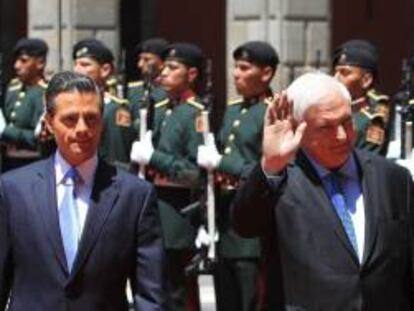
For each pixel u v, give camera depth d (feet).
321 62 96.73
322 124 34.65
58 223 35.73
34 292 35.55
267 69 59.31
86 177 36.24
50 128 37.78
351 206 35.29
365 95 59.11
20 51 79.66
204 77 66.74
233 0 98.17
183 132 61.93
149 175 62.23
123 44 125.59
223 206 59.26
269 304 35.04
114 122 64.85
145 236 36.22
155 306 35.83
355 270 34.53
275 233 34.99
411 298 35.73
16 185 36.09
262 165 34.40
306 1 96.48
